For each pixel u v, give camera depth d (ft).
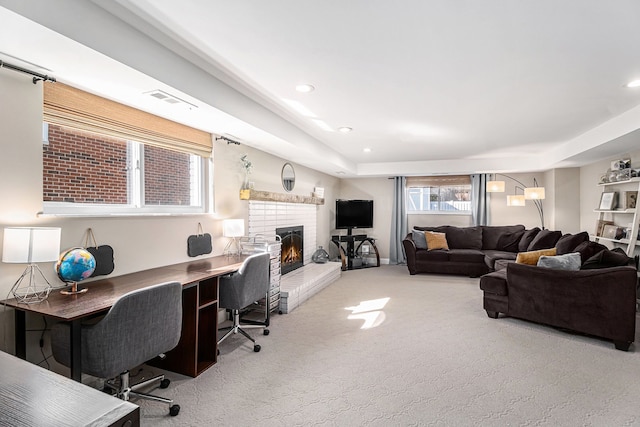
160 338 6.35
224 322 11.90
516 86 8.92
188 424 6.26
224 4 5.33
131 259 8.70
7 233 5.76
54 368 6.95
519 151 18.40
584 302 10.09
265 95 9.67
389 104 10.46
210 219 11.50
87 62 5.86
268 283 10.75
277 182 16.02
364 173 23.25
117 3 5.34
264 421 6.33
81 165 7.95
